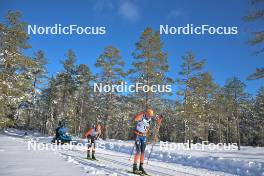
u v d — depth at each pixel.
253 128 64.50
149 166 12.30
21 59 31.84
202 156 17.69
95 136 13.09
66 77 45.59
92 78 43.41
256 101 65.38
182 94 37.34
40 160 9.81
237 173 13.07
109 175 7.10
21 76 33.41
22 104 46.56
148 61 33.56
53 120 48.12
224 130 58.72
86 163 10.41
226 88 47.78
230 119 57.88
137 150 9.15
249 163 14.02
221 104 49.66
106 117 40.84
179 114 37.66
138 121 9.29
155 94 34.06
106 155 16.39
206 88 40.41
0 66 31.78
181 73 37.53
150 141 32.12
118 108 45.12
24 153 12.25
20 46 31.92
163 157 18.05
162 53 34.06
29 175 6.55
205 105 45.56
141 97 34.09
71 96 47.88
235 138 62.62
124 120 56.44
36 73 47.34
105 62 40.47
